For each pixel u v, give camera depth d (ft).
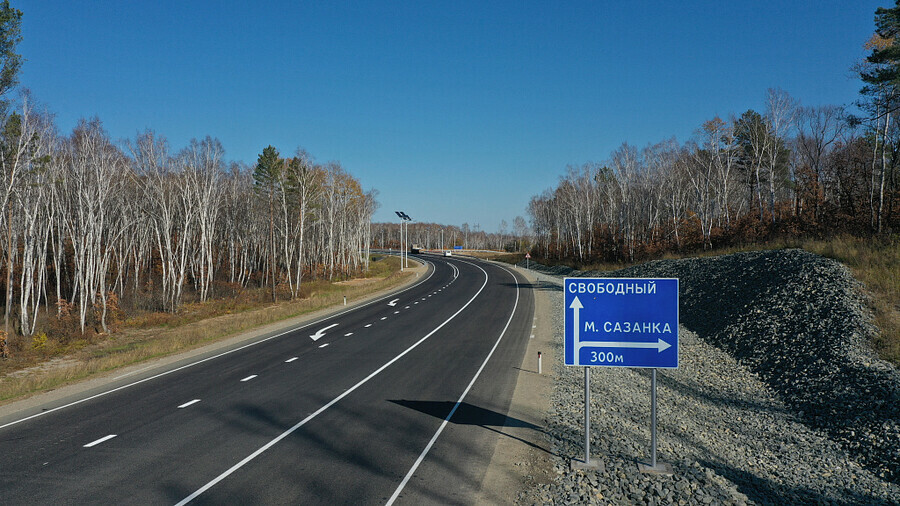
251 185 228.22
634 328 29.32
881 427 35.88
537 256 316.19
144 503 25.54
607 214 245.65
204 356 68.69
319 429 37.37
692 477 28.55
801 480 30.71
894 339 49.42
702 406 45.55
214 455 32.19
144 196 155.33
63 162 120.67
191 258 185.68
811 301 63.46
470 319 99.50
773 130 143.54
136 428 37.78
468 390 48.60
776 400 46.19
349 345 74.28
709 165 168.45
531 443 34.35
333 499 26.04
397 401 44.91
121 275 157.48
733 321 69.36
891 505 27.53
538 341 75.51
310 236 254.88
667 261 123.44
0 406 45.57
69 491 26.94
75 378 57.57
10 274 89.61
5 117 87.61
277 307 138.72
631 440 35.04
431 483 27.99
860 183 128.88
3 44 79.00
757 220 147.23
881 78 92.58
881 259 71.72
